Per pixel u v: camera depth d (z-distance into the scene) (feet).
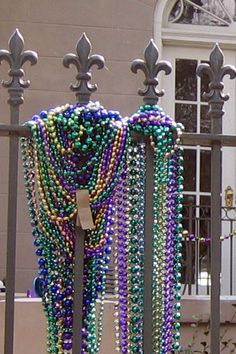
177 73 35.47
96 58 10.34
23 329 15.53
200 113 35.35
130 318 10.35
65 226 10.00
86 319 10.21
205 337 24.45
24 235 31.86
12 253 10.03
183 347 24.04
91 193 9.97
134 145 10.36
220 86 10.62
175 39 35.24
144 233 10.29
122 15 34.37
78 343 9.95
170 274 10.52
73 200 9.97
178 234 10.58
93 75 33.83
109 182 10.03
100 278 10.29
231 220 31.68
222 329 24.93
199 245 31.86
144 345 10.17
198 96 35.45
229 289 33.76
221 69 10.66
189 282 28.76
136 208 10.39
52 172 9.96
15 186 10.14
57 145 9.99
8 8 33.73
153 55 10.52
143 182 10.38
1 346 15.30
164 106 35.22
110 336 15.34
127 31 34.35
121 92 33.96
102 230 10.14
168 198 10.49
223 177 34.71
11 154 10.17
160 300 10.47
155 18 34.63
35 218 10.21
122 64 34.14
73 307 10.04
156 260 10.44
